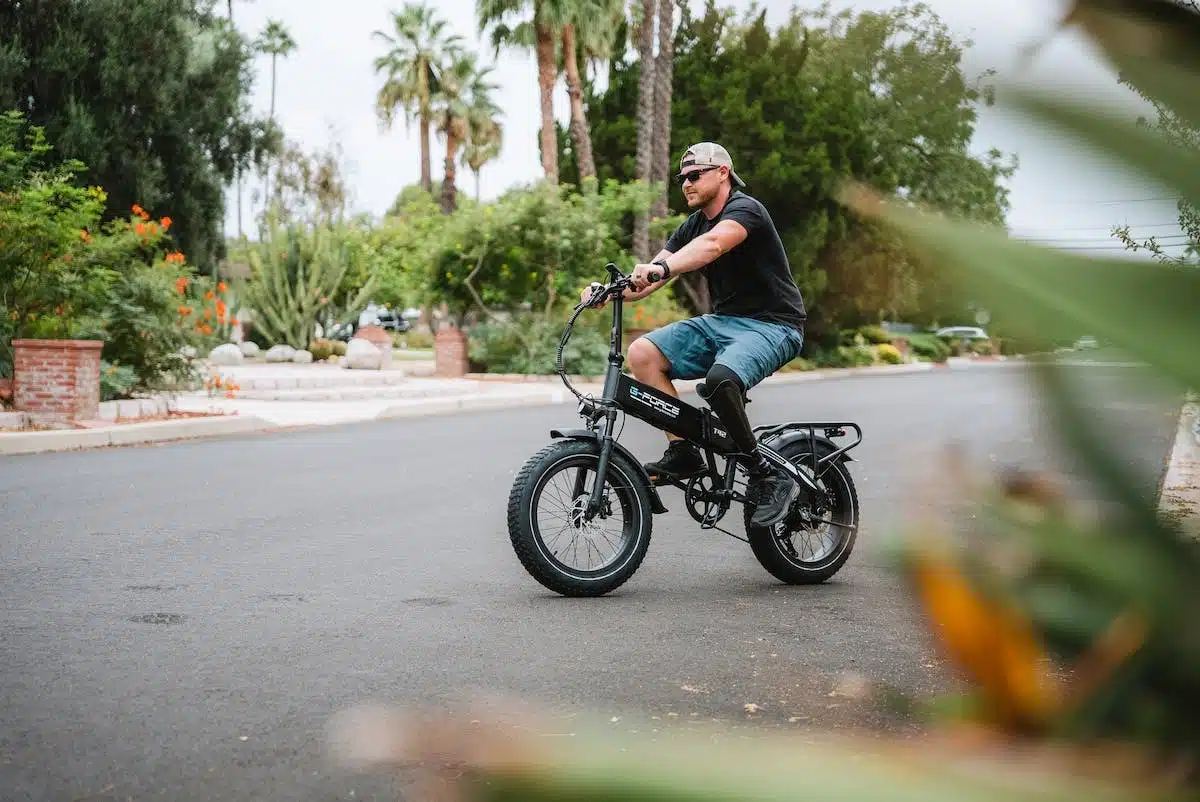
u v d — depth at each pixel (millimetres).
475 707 553
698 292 32719
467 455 10875
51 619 4406
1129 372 383
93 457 10414
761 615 4582
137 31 24672
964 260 388
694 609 4703
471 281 25625
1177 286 371
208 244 27078
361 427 14109
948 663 440
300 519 7074
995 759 413
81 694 3361
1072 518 423
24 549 5980
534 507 4871
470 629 4297
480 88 50094
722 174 5102
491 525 6922
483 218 24953
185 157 25859
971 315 400
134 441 11844
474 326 28078
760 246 4988
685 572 5602
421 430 13727
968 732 430
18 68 23016
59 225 13000
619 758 402
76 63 24016
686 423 5020
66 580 5199
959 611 431
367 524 6918
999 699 426
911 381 28953
